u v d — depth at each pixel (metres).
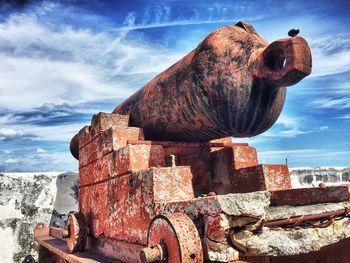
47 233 4.32
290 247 1.63
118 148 2.61
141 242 2.07
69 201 5.04
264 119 2.27
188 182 2.06
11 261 4.49
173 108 2.50
